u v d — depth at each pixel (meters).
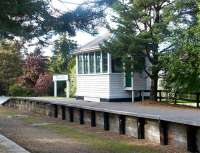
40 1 8.67
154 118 12.62
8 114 24.91
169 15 20.69
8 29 8.73
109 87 24.55
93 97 26.31
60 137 14.59
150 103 20.59
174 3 20.92
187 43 19.84
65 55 10.49
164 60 20.59
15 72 38.75
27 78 38.34
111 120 16.19
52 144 13.00
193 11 20.66
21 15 8.60
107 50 21.78
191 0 20.39
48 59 38.28
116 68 24.64
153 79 21.92
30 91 37.44
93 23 9.43
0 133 14.96
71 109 20.30
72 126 18.14
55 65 37.12
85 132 15.96
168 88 21.03
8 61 38.19
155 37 20.64
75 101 23.05
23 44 10.95
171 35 20.50
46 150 11.85
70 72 33.91
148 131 13.53
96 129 16.81
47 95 37.09
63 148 12.24
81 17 9.24
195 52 19.53
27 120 20.97
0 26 8.56
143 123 13.78
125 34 21.16
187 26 20.59
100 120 17.31
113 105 18.80
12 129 16.97
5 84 39.66
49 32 9.36
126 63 21.61
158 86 23.61
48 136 14.85
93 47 25.45
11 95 38.12
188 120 11.09
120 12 20.97
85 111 18.83
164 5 21.30
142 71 22.78
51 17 9.07
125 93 24.64
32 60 38.25
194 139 11.25
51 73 37.75
